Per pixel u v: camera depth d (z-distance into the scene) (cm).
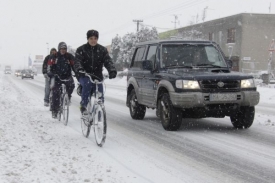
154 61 1106
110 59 869
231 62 1117
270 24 5600
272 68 5600
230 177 604
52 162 649
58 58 1161
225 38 6000
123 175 600
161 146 827
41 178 551
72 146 804
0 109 1343
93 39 855
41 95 2272
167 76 993
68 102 1110
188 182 575
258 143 868
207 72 992
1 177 541
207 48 1135
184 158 723
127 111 1515
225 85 955
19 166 607
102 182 555
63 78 1169
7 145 750
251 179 596
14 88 2991
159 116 1052
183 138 922
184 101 933
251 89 983
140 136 945
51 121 1184
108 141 877
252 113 1030
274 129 1065
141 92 1180
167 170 638
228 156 743
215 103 946
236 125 1066
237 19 5697
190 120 1248
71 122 1175
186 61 1090
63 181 546
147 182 569
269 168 659
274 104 1977
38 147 761
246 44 5603
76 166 637
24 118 1184
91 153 744
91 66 871
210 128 1077
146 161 695
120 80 5156
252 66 5603
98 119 826
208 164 682
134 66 1294
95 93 861
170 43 1123
